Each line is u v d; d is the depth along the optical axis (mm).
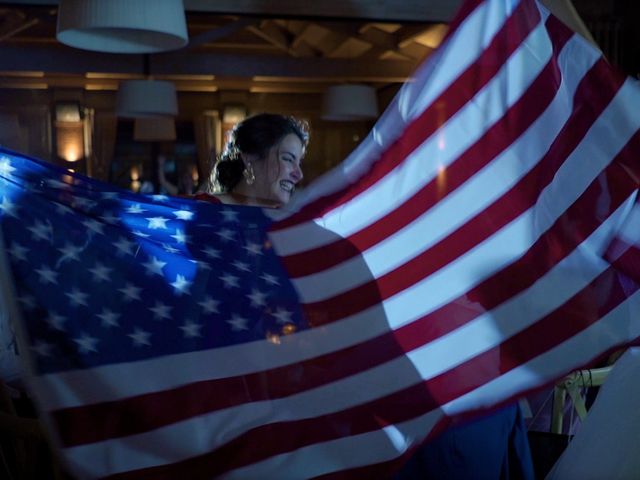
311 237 2105
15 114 12859
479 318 2041
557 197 2059
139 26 3988
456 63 2115
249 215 2133
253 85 13531
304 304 2062
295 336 2045
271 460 1974
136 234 2051
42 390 1921
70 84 12898
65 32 4242
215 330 2012
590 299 2020
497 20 2125
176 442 1949
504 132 2088
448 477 2189
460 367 2027
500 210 2070
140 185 12328
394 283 2074
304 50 12508
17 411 2990
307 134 2719
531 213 2061
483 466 2197
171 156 13797
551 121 2082
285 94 13781
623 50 8523
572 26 2166
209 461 1967
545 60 2104
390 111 2104
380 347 2047
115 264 2002
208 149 13492
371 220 2104
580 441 2135
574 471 2100
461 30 2127
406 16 7734
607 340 2010
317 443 1997
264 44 12648
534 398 3555
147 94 8844
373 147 2115
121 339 1969
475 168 2084
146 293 2002
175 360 1980
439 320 2049
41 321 1945
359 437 2006
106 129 13203
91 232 2004
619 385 2125
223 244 2080
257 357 2018
